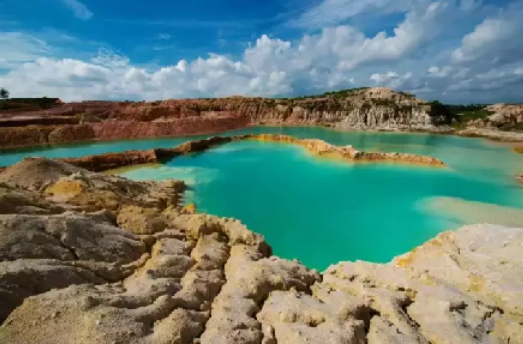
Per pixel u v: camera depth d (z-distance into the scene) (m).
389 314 9.06
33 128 56.00
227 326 7.93
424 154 44.78
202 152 45.81
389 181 31.02
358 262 13.05
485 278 10.81
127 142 57.53
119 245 12.02
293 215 22.73
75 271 9.64
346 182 30.80
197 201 25.33
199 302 9.16
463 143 56.00
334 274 12.66
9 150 49.28
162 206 21.08
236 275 11.07
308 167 36.69
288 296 9.71
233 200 25.69
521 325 8.70
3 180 18.86
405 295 10.18
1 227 10.17
